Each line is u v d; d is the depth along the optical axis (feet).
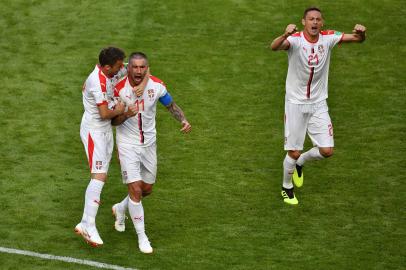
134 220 102.37
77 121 134.00
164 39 157.99
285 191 115.44
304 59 108.88
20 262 99.81
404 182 120.26
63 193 115.44
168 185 118.83
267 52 155.12
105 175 101.40
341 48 157.07
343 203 115.44
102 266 99.60
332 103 140.97
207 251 103.76
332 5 168.86
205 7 167.94
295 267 100.89
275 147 129.08
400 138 131.13
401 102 140.97
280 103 140.87
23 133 130.21
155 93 100.32
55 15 163.84
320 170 123.44
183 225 109.50
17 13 164.04
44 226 107.65
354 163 124.98
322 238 107.34
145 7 167.63
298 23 162.61
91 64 149.38
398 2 170.50
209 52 154.71
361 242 106.63
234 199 115.85
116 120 99.45
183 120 103.81
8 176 119.03
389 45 157.79
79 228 101.24
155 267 99.96
